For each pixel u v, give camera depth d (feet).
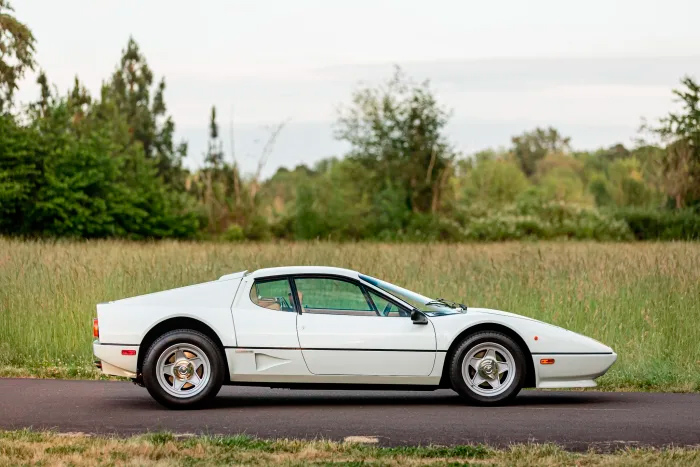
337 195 206.90
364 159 230.07
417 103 228.63
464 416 33.40
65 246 92.43
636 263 65.77
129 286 58.13
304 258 78.28
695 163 205.77
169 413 33.88
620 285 58.44
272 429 30.48
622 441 28.58
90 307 52.70
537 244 124.47
